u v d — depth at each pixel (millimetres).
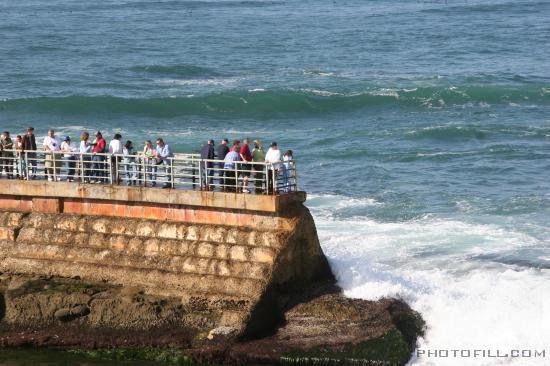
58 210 56344
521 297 56375
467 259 65625
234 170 53000
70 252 54844
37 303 52094
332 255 64250
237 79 162375
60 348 50781
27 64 172750
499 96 143000
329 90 147625
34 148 60844
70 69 168500
